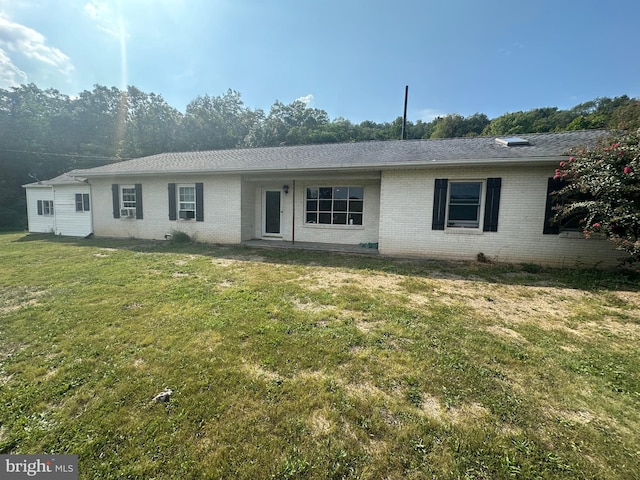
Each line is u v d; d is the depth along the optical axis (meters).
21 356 2.65
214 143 36.66
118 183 10.70
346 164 7.48
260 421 1.88
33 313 3.63
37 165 23.84
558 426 1.86
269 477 1.52
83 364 2.52
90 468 1.56
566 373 2.45
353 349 2.80
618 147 5.09
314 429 1.82
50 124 28.34
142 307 3.85
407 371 2.44
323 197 9.47
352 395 2.13
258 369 2.45
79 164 25.92
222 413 1.94
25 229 16.61
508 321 3.59
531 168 6.62
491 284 5.19
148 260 6.86
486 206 6.98
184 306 3.88
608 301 4.35
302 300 4.18
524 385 2.27
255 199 10.17
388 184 7.63
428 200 7.38
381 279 5.39
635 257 5.39
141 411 1.95
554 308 4.06
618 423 1.89
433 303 4.17
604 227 5.22
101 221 11.15
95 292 4.46
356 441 1.73
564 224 6.57
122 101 36.00
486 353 2.75
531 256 6.76
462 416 1.94
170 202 9.99
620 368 2.53
